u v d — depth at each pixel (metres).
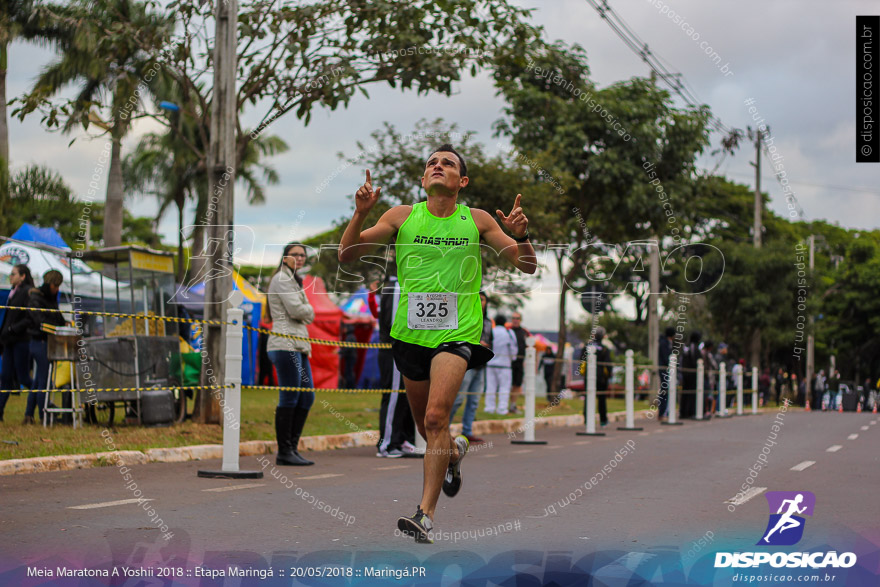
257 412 19.36
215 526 7.62
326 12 16.52
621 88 25.70
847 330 74.50
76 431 14.04
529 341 25.55
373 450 15.91
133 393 15.00
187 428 15.12
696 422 27.30
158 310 16.59
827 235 85.12
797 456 15.16
